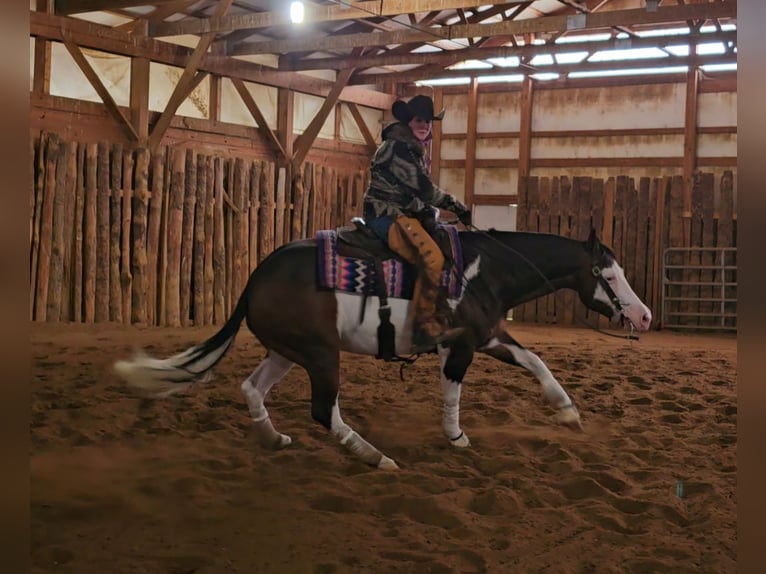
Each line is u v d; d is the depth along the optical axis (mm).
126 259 12930
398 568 3256
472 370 8734
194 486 4301
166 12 13148
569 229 16969
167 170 13562
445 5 11359
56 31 11953
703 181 15852
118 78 13172
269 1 13945
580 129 17297
